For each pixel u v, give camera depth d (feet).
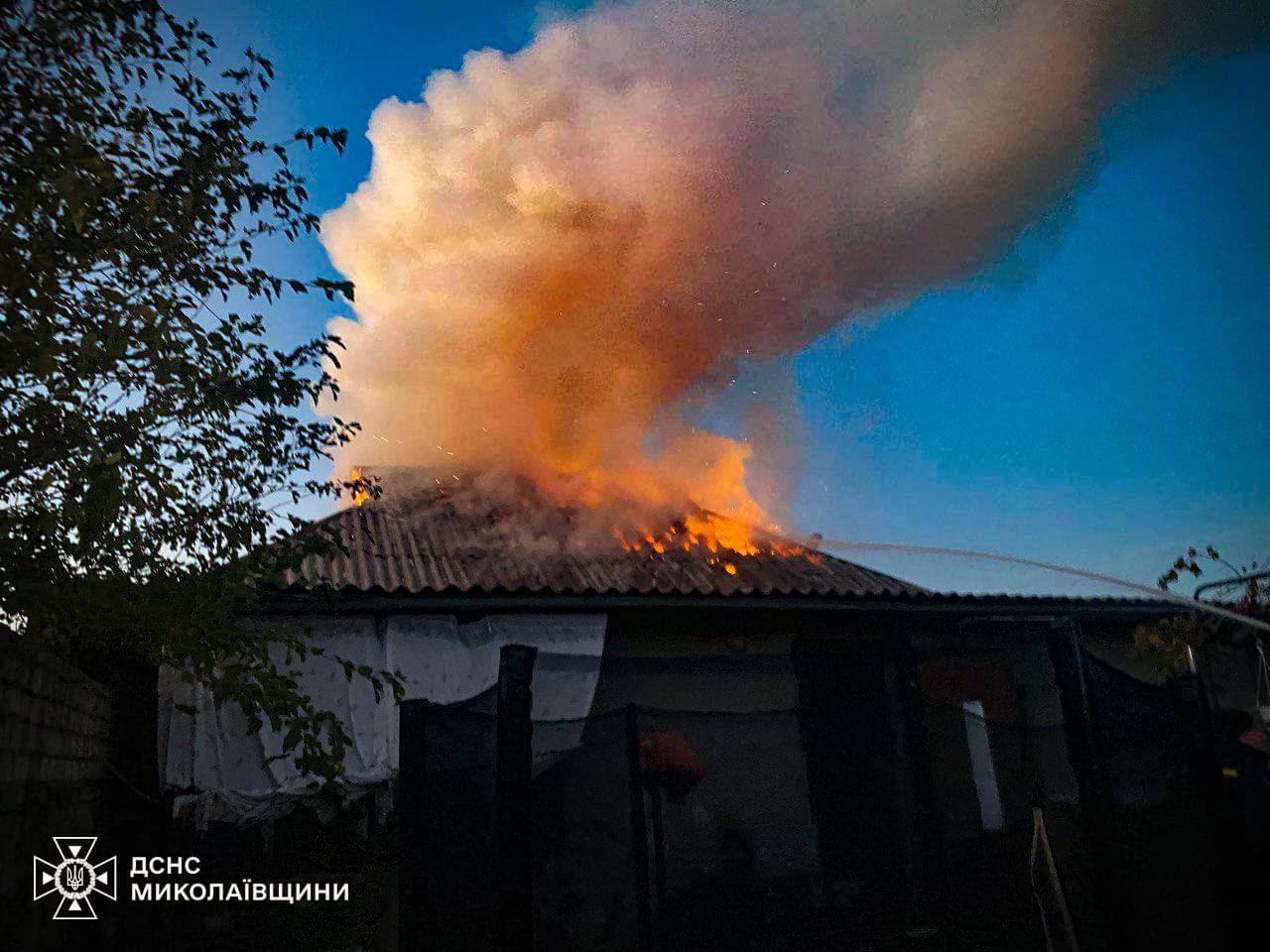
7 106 11.14
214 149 12.77
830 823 21.68
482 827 17.33
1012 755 29.07
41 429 11.50
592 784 18.06
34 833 14.47
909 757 22.85
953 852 21.54
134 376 12.59
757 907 19.30
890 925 19.88
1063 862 21.34
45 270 10.19
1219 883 19.11
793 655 27.09
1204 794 19.84
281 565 15.24
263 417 14.05
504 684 16.24
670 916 18.51
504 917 15.03
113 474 11.02
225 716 22.98
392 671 24.90
